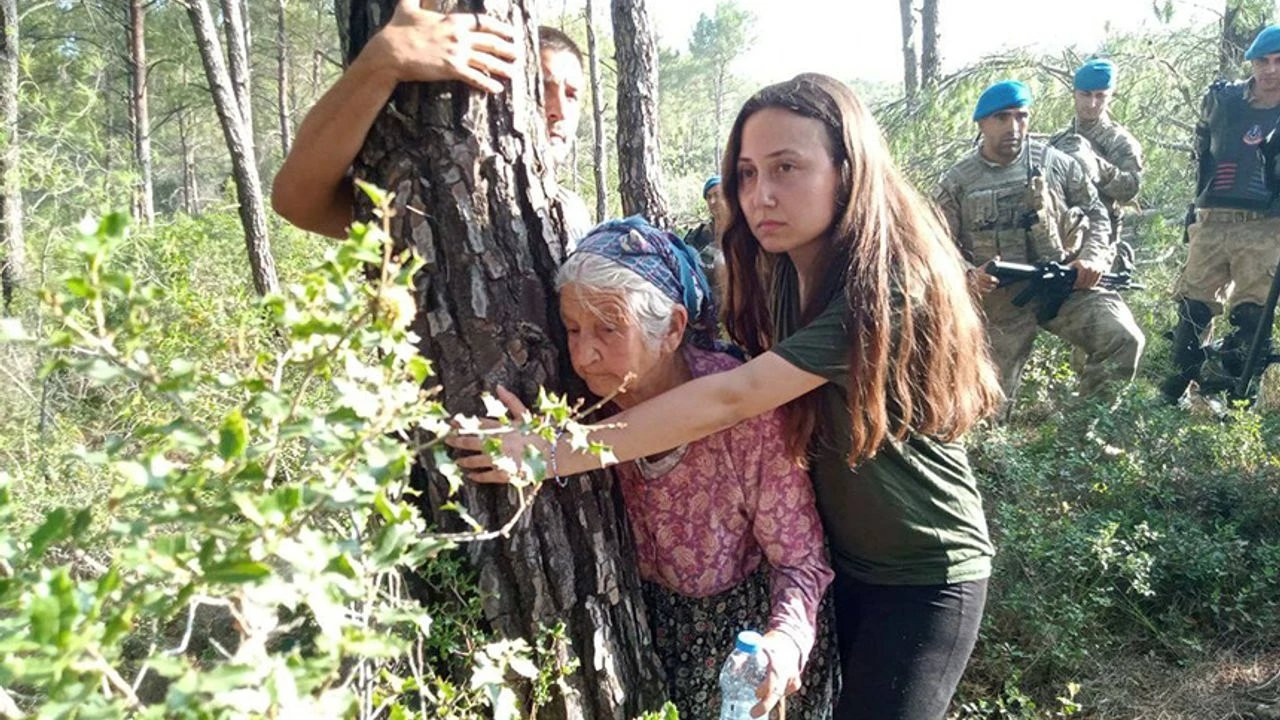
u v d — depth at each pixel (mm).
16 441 3875
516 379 1546
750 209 1643
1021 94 4883
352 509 908
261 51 17391
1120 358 4848
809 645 1568
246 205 6203
